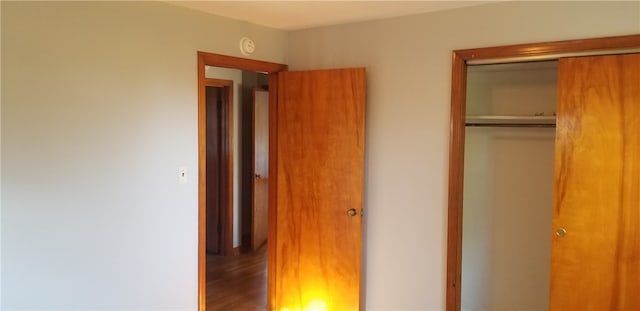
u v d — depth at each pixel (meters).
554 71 3.15
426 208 3.15
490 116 3.25
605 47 2.50
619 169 2.51
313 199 3.51
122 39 2.69
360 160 3.30
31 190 2.36
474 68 3.40
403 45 3.18
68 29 2.45
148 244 2.92
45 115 2.39
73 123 2.50
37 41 2.34
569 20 2.59
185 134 3.09
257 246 5.43
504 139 3.35
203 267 3.28
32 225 2.37
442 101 3.04
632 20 2.43
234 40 3.34
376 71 3.31
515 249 3.38
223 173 5.18
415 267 3.22
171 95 2.98
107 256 2.71
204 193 3.24
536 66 3.20
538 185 3.26
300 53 3.70
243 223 5.54
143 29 2.79
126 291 2.82
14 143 2.29
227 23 3.28
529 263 3.34
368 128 3.36
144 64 2.82
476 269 3.53
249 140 5.48
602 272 2.59
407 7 2.95
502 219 3.41
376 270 3.40
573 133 2.61
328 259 3.48
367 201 3.40
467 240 3.54
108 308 2.73
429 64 3.08
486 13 2.85
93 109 2.59
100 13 2.58
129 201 2.79
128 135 2.76
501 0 2.75
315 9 3.04
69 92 2.48
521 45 2.73
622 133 2.49
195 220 3.20
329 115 3.39
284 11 3.10
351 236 3.38
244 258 5.14
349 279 3.41
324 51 3.57
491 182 3.42
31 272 2.38
